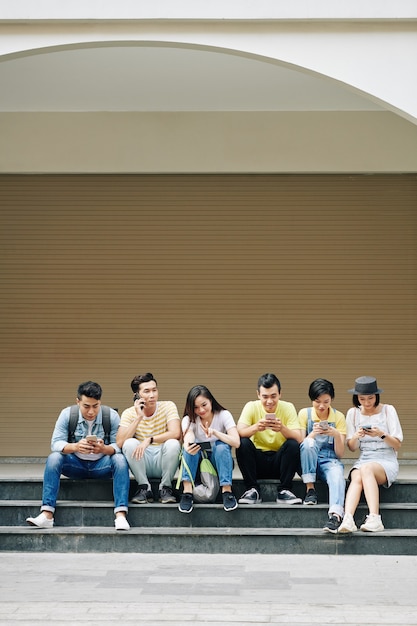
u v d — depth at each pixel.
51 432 8.60
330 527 6.08
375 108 8.45
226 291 8.63
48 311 8.69
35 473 7.64
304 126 8.52
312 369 8.55
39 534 6.26
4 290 8.70
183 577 5.53
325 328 8.59
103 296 8.67
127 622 4.58
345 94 8.06
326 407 6.56
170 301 8.65
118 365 8.62
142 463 6.45
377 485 6.32
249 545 6.20
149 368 8.62
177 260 8.66
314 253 8.62
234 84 7.82
